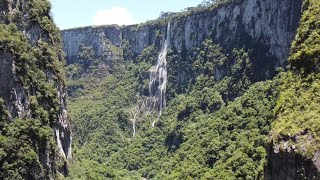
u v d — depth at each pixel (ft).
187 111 613.11
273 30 521.65
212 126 487.20
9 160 272.51
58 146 346.33
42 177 289.33
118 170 575.79
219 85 591.37
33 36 336.70
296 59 221.87
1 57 288.10
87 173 410.72
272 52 519.60
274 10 521.65
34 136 294.66
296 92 211.41
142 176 566.77
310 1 239.91
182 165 460.14
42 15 356.18
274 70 508.53
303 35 227.40
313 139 178.70
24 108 297.12
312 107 193.77
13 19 319.68
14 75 293.64
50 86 333.42
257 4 554.46
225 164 379.96
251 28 565.12
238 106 473.67
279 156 192.44
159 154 607.78
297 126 190.08
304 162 176.35
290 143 186.39
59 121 354.33
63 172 351.46
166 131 640.58
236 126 449.06
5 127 278.26
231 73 579.07
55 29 378.12
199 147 473.67
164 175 503.20
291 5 501.15
